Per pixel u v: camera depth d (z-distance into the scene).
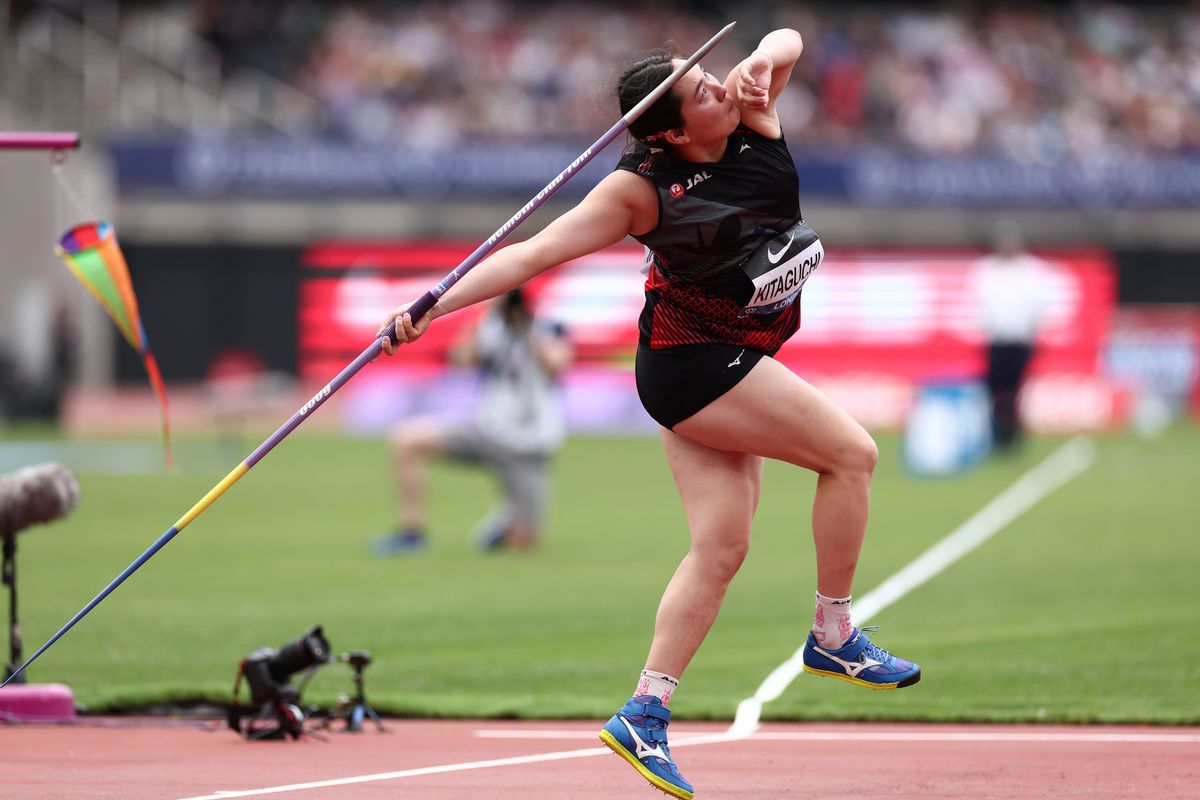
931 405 56.78
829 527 15.18
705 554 15.01
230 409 70.88
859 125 93.19
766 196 14.45
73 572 34.38
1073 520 43.22
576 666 24.16
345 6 96.81
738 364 14.74
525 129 92.44
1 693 20.08
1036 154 90.75
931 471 56.53
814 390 14.90
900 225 82.81
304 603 30.48
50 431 73.19
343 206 83.19
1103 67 97.75
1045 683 22.38
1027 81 96.19
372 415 78.50
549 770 17.12
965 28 98.50
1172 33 100.25
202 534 41.66
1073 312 81.25
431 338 78.56
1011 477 55.69
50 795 15.74
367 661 19.72
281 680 19.27
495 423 38.38
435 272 82.88
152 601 30.58
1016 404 62.53
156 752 18.17
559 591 32.22
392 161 82.69
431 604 30.47
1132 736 19.03
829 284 81.56
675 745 18.59
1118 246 83.19
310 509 47.66
